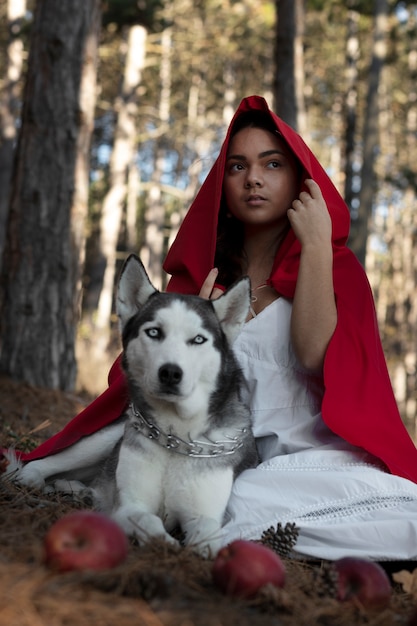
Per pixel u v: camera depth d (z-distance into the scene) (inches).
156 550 115.7
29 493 151.1
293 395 153.6
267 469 142.1
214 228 161.9
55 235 352.8
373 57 676.1
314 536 135.3
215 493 135.9
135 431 139.1
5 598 87.7
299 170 161.6
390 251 1813.5
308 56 1318.9
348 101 930.1
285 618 98.3
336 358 148.5
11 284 350.9
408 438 150.4
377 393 147.5
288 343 153.8
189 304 139.1
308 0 964.0
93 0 363.6
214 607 97.3
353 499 137.2
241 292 143.6
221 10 1236.5
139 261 144.6
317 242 148.0
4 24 1136.8
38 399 323.3
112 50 1176.8
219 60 1366.9
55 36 355.6
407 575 124.6
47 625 83.6
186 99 1517.0
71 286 357.7
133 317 144.5
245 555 102.2
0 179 824.3
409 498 138.0
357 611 105.3
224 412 141.2
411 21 1188.5
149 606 94.3
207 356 136.7
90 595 92.9
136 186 966.4
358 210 648.4
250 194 158.4
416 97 1437.0
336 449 146.8
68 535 98.1
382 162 1510.8
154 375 130.7
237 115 160.7
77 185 358.6
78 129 358.3
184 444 136.0
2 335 352.2
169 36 1208.2
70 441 166.2
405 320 1765.5
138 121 1357.0
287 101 506.3
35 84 356.5
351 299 156.0
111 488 151.6
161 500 137.6
